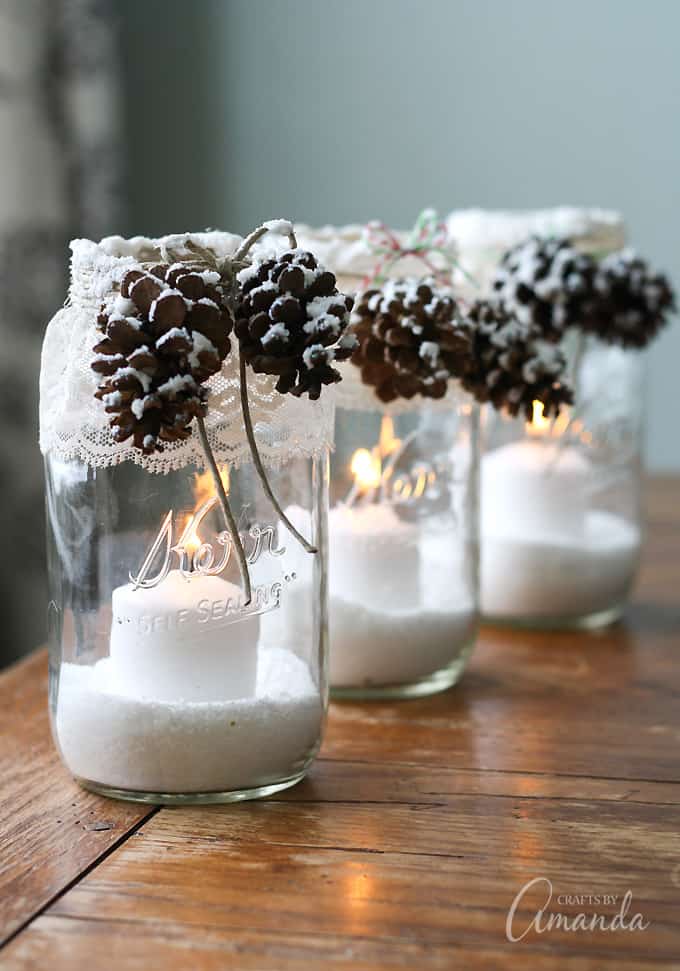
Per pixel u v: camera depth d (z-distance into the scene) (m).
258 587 0.57
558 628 0.83
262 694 0.57
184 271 0.52
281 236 0.58
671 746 0.64
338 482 0.68
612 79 1.40
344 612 0.68
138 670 0.56
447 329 0.63
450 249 0.67
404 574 0.69
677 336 1.43
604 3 1.39
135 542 0.56
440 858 0.53
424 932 0.48
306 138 1.45
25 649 1.34
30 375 1.29
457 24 1.42
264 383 0.56
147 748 0.56
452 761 0.62
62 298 1.29
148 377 0.51
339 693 0.70
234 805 0.57
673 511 1.17
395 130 1.44
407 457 0.69
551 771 0.61
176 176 1.47
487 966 0.46
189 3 1.44
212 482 0.56
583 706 0.69
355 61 1.44
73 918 0.49
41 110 1.27
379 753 0.63
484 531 0.82
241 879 0.51
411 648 0.69
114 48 1.32
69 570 0.57
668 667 0.75
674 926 0.48
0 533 1.31
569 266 0.76
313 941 0.47
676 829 0.55
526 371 0.68
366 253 0.66
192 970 0.46
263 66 1.45
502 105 1.42
